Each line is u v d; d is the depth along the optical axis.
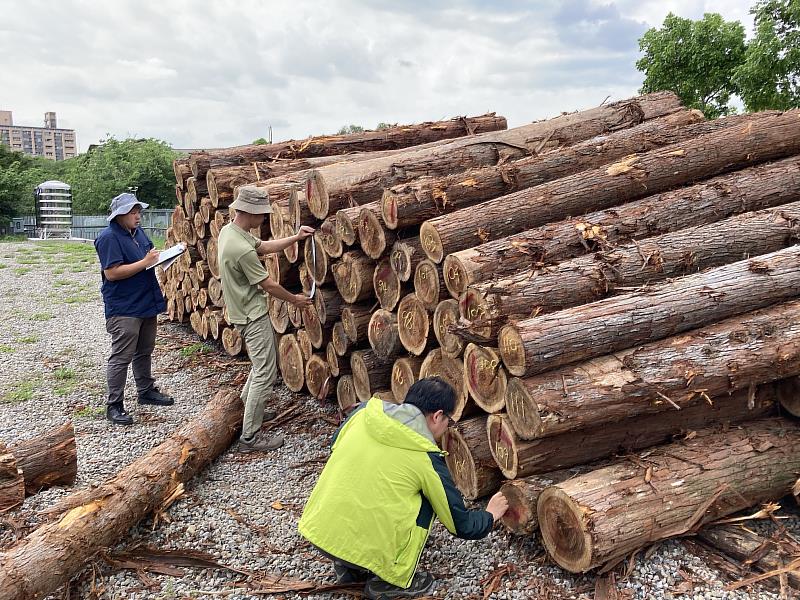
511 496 3.69
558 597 3.29
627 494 3.37
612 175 4.94
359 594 3.40
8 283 12.92
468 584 3.44
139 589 3.42
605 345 3.57
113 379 5.67
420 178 5.26
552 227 4.35
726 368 3.60
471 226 4.40
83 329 9.38
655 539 3.38
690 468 3.58
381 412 3.22
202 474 4.77
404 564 3.14
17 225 30.05
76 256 17.06
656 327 3.67
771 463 3.74
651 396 3.54
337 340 5.70
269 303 6.82
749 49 18.77
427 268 4.46
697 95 22.47
